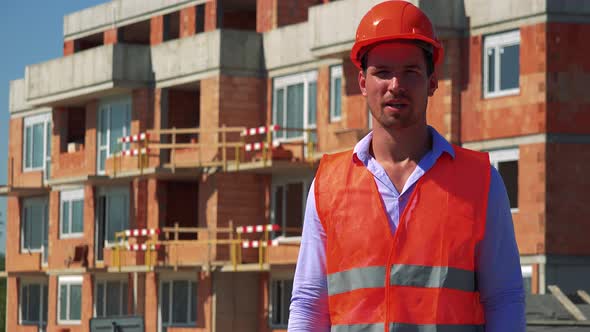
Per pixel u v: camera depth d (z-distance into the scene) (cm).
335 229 480
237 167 4156
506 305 473
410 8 474
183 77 4444
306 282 491
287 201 4188
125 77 4619
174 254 4378
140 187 4675
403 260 470
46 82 5066
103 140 4909
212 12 4694
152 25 5016
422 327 467
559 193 3297
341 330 478
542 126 3294
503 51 3394
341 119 3903
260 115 4303
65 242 5169
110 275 4888
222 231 4116
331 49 3706
